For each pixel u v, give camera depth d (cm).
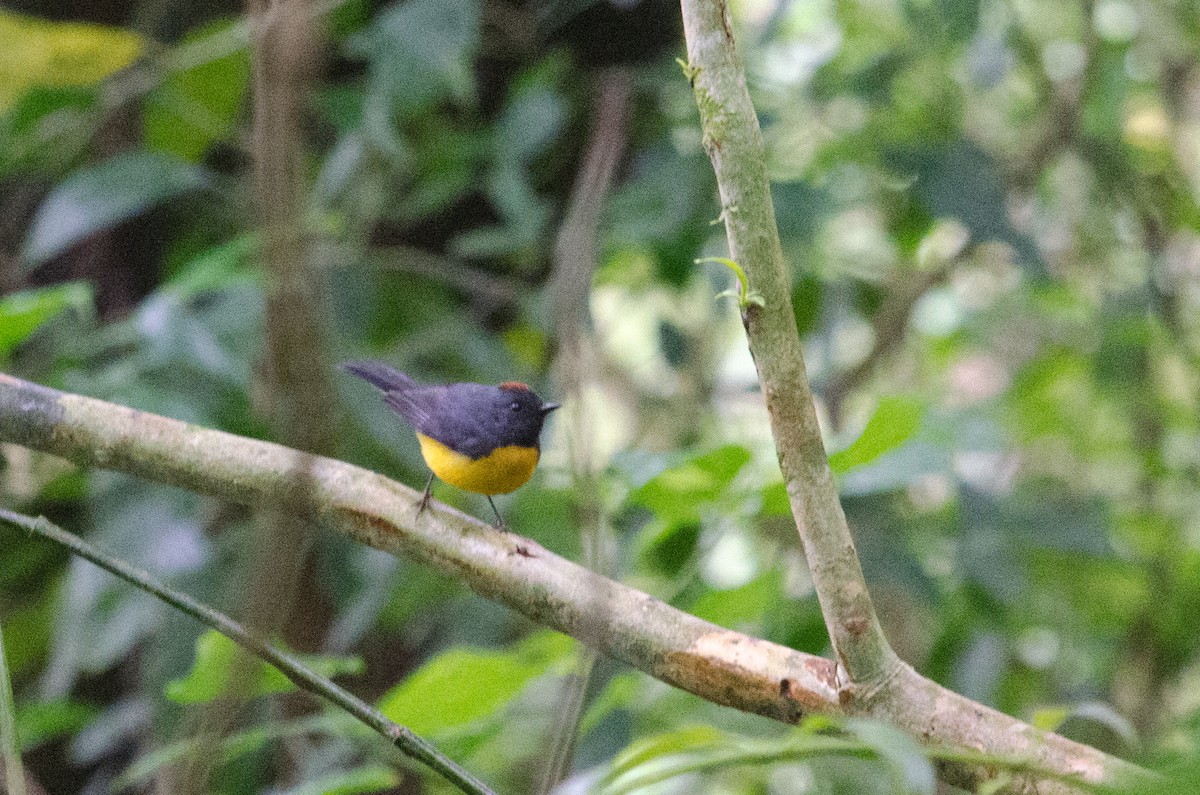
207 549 799
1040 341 1270
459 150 933
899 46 1048
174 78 916
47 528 472
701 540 723
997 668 893
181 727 734
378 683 1005
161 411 755
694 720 1009
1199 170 1241
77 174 849
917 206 1048
